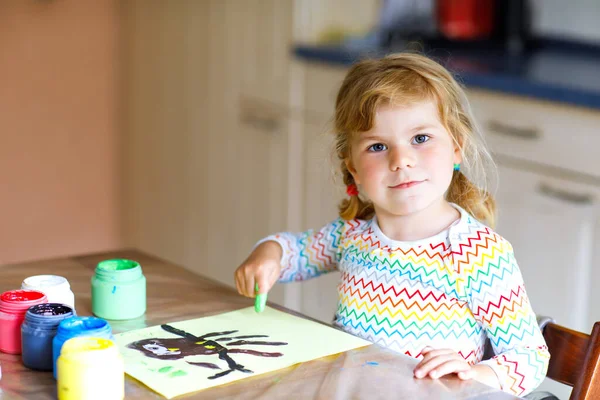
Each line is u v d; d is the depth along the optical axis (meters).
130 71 3.36
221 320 1.10
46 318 0.93
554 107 1.98
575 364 1.11
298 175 2.68
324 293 2.61
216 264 3.09
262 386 0.88
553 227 2.03
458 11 2.76
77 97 3.32
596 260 1.95
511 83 2.06
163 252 3.35
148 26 3.22
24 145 3.26
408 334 1.16
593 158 1.92
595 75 2.16
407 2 2.71
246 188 2.89
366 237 1.24
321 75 2.54
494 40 2.80
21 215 3.31
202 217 3.12
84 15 3.27
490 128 2.15
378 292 1.19
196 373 0.91
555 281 2.05
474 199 1.30
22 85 3.21
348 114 1.19
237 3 2.80
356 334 1.20
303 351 0.98
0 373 0.91
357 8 2.75
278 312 1.14
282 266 1.32
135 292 1.10
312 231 1.35
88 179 3.41
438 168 1.15
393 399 0.85
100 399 0.82
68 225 3.41
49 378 0.91
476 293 1.12
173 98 3.16
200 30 2.98
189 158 3.13
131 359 0.95
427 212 1.19
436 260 1.15
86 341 0.86
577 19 2.61
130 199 3.48
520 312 1.09
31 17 3.17
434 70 1.20
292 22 2.62
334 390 0.87
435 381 0.90
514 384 1.01
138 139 3.38
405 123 1.14
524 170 2.08
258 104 2.78
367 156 1.18
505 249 1.13
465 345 1.14
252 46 2.78
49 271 1.31
